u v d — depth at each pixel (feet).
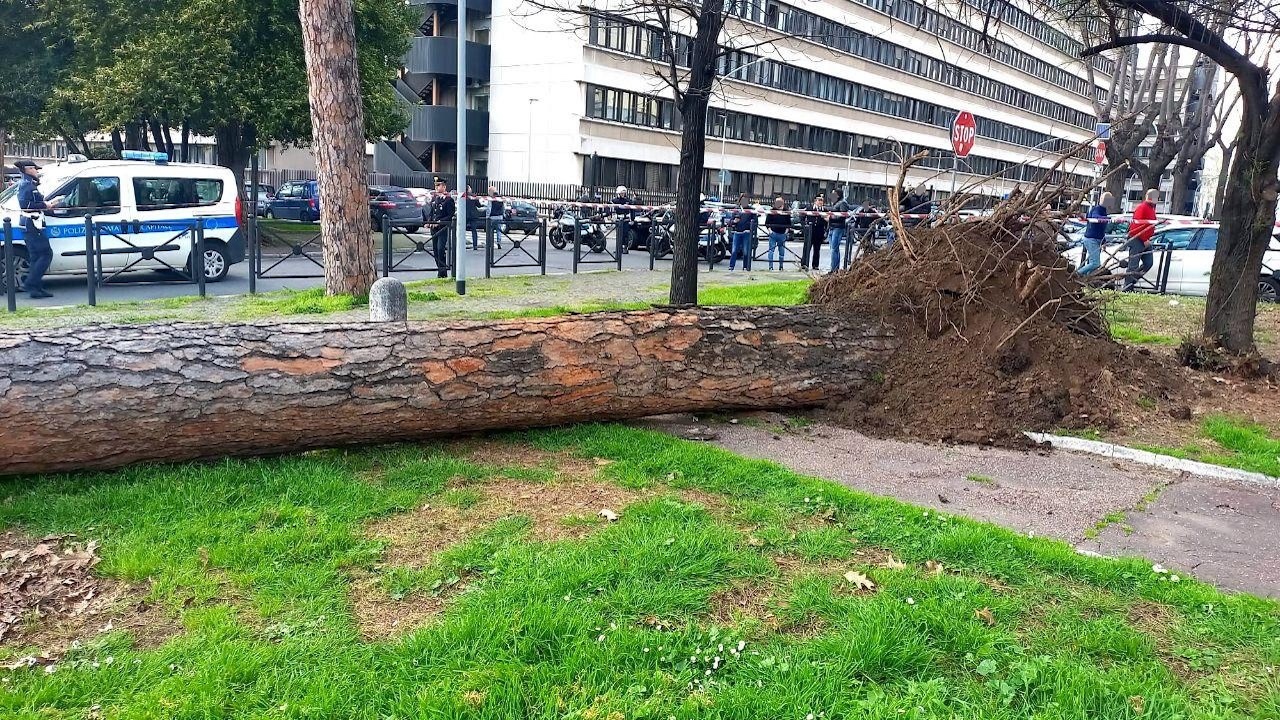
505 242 74.84
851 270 24.48
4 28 72.28
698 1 29.94
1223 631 10.43
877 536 13.03
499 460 16.21
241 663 9.04
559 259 62.39
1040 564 12.16
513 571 11.25
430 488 14.49
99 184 41.98
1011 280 22.02
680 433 18.74
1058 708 8.63
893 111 171.94
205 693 8.56
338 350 15.51
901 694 8.91
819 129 155.74
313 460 15.60
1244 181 24.12
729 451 17.28
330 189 33.71
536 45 116.47
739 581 11.34
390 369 15.69
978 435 18.72
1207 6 22.57
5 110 78.69
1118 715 8.62
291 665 9.12
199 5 62.28
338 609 10.37
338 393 15.21
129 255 42.52
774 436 18.84
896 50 166.09
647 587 10.88
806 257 56.59
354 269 34.37
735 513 13.79
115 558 11.47
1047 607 10.95
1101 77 179.32
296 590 10.77
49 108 75.05
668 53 27.14
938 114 181.57
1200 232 46.11
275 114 65.82
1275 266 42.98
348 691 8.67
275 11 65.41
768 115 142.10
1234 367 23.95
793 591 11.07
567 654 9.32
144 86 63.31
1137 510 14.97
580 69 113.39
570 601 10.42
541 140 118.83
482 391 16.44
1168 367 23.49
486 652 9.30
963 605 10.62
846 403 20.59
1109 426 19.53
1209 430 19.31
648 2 26.63
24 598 10.57
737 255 58.59
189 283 43.93
